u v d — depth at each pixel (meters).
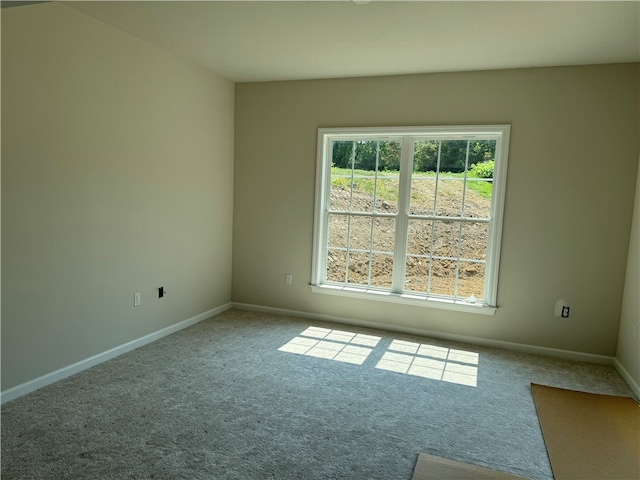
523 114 3.69
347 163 4.39
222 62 3.89
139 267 3.54
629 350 3.25
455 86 3.86
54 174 2.78
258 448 2.24
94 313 3.16
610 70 3.46
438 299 4.11
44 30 2.65
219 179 4.49
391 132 4.09
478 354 3.73
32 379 2.75
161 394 2.79
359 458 2.19
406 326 4.21
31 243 2.67
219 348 3.65
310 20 2.85
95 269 3.14
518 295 3.84
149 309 3.69
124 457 2.12
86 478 1.95
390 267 4.31
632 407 2.83
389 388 3.01
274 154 4.54
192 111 4.00
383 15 2.73
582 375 3.37
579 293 3.67
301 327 4.27
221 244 4.62
